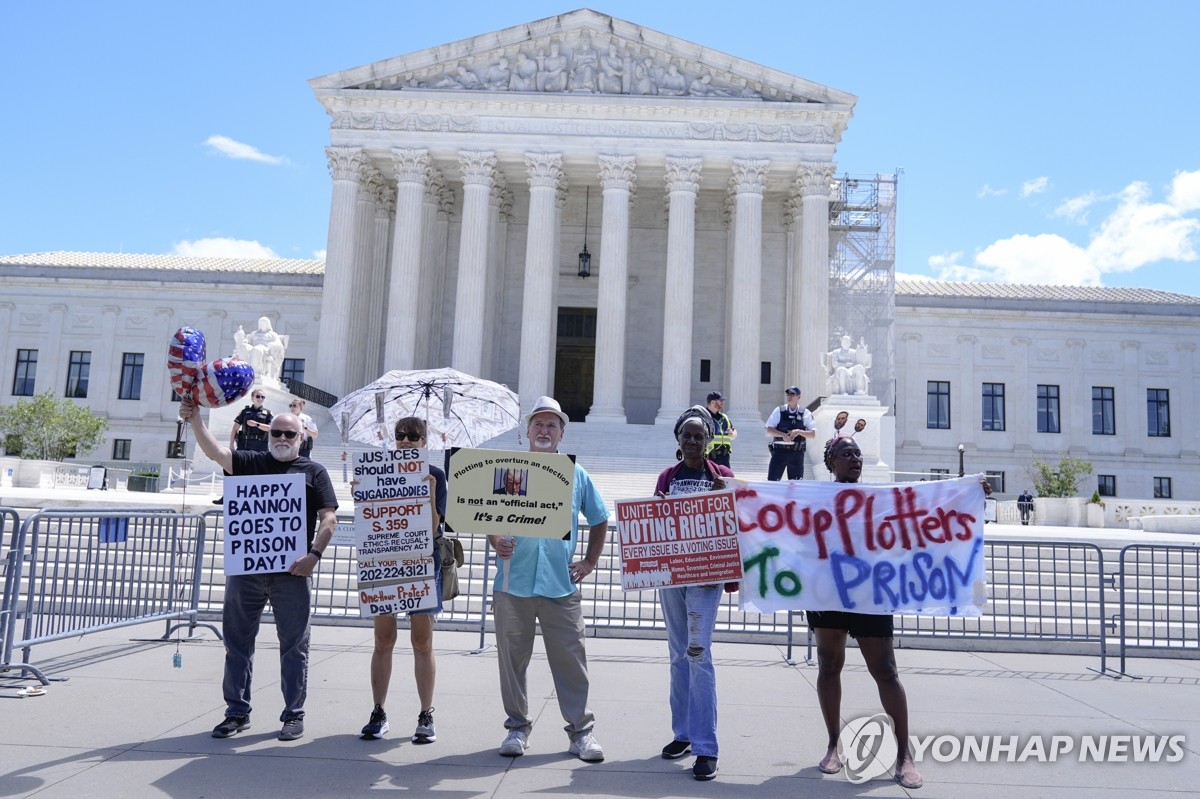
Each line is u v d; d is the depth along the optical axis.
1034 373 66.75
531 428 9.13
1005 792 7.78
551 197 46.59
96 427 61.53
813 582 9.24
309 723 9.48
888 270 54.75
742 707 10.68
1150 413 66.56
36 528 11.14
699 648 8.27
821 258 45.59
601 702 10.82
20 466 43.06
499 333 52.56
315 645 13.98
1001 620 16.67
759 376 47.84
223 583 17.81
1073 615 16.95
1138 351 66.88
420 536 8.99
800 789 7.77
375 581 8.91
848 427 34.53
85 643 13.70
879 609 8.61
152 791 7.22
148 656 12.75
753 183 46.03
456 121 46.97
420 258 47.72
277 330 65.62
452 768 8.06
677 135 46.56
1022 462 65.75
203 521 14.46
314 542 9.23
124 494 29.14
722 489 8.80
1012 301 66.88
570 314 54.59
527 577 8.66
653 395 52.84
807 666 13.34
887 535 9.45
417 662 8.95
